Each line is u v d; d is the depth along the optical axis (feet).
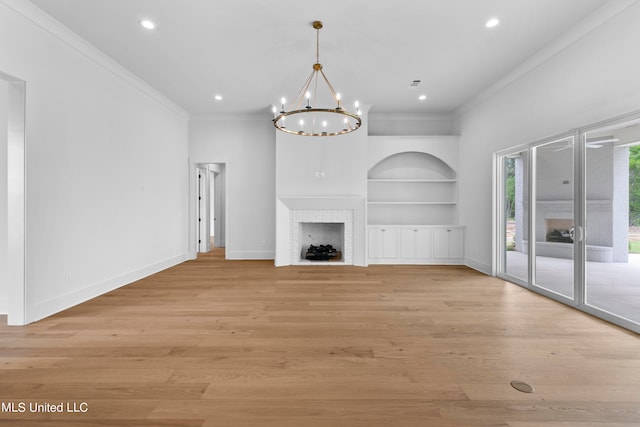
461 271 18.86
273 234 22.98
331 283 15.93
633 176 9.71
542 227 13.84
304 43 12.71
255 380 6.93
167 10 10.52
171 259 20.43
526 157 14.80
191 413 5.81
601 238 10.84
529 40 12.46
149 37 12.27
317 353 8.22
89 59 12.93
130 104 15.80
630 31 9.55
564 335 9.37
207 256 24.62
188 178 22.74
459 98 19.24
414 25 11.42
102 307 12.01
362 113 20.61
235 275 17.79
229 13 10.70
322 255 21.50
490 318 10.86
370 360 7.84
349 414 5.79
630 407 5.98
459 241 21.06
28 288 10.26
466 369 7.39
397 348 8.52
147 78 16.30
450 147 21.44
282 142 20.72
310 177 20.72
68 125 11.87
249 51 13.41
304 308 11.96
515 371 7.30
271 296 13.58
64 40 11.55
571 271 12.19
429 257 21.16
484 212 18.25
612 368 7.43
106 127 14.02
